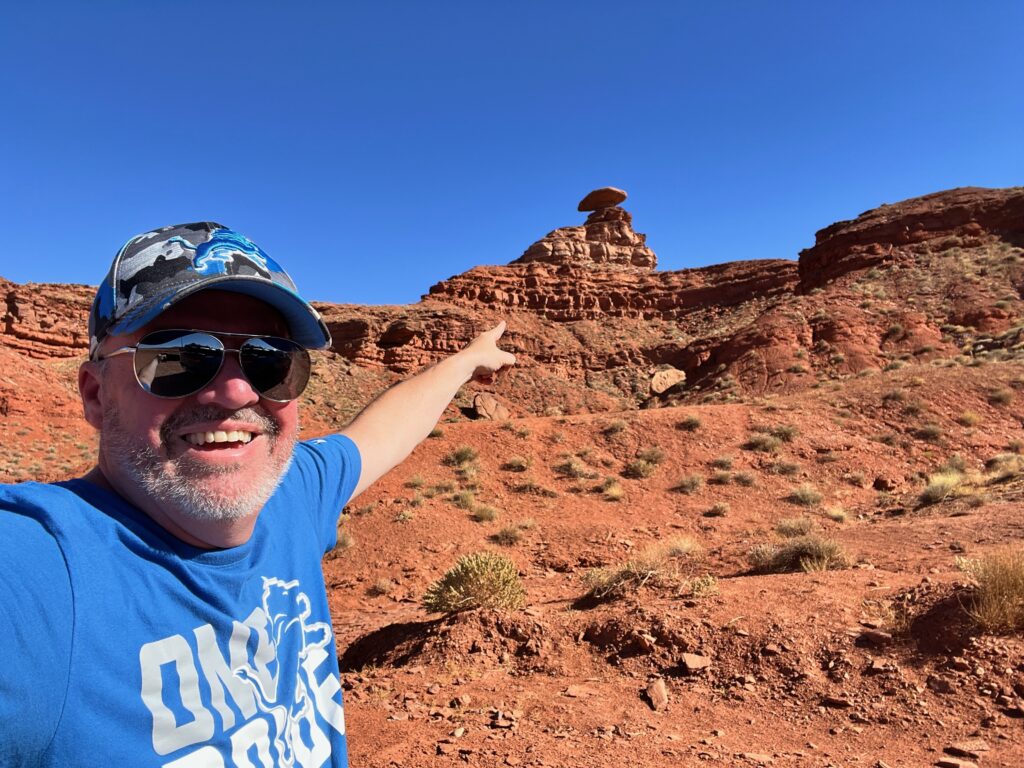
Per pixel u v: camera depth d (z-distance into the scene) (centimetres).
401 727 543
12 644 79
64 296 7462
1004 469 2128
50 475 4047
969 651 564
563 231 10325
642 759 468
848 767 447
